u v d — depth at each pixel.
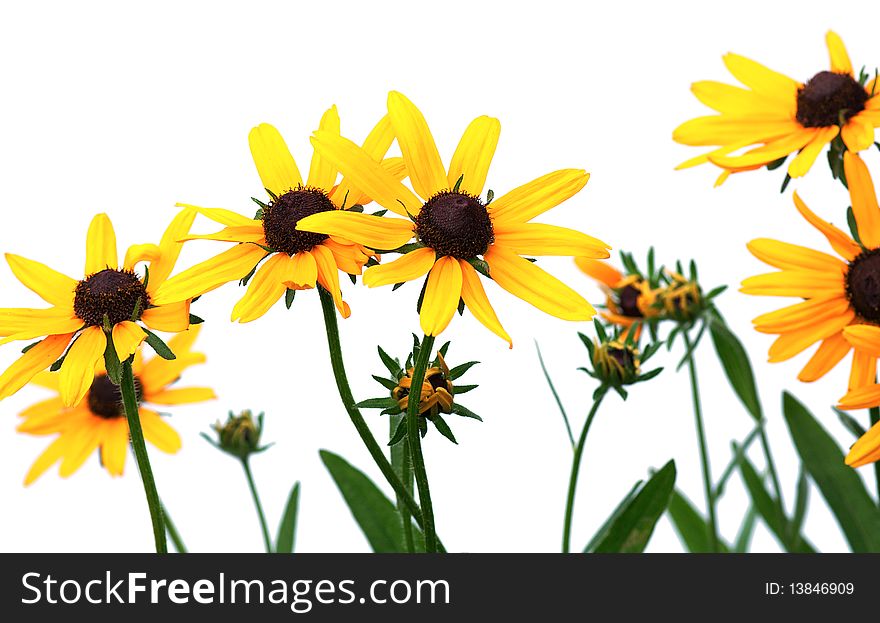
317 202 0.39
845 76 0.45
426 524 0.40
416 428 0.39
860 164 0.43
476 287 0.37
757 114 0.46
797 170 0.43
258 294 0.38
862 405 0.41
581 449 0.45
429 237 0.38
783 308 0.43
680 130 0.46
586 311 0.37
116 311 0.39
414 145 0.39
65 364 0.39
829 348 0.43
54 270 0.42
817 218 0.43
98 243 0.42
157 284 0.40
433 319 0.36
